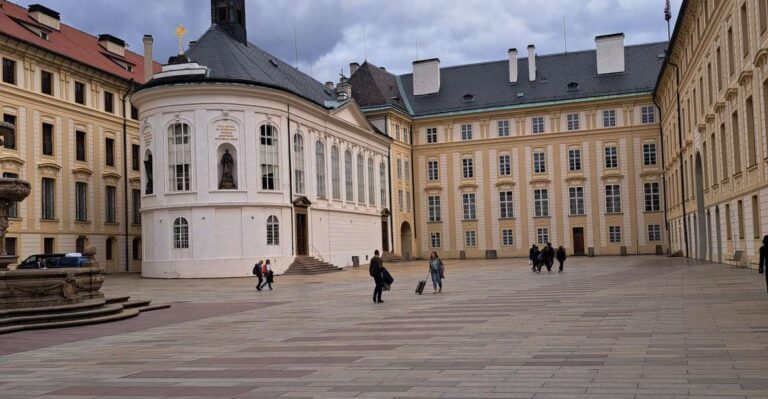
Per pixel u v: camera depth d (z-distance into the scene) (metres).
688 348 12.13
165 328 19.88
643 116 77.31
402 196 82.25
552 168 80.00
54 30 60.69
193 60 54.34
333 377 11.01
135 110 65.44
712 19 40.34
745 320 15.68
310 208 59.34
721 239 43.69
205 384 10.90
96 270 23.44
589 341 13.50
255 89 53.00
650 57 80.38
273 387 10.41
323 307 25.27
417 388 9.81
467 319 18.72
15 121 51.12
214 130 52.06
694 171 51.28
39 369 13.08
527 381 9.91
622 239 77.38
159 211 52.47
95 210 59.34
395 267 62.59
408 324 18.23
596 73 81.31
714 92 41.09
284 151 55.41
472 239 82.62
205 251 51.56
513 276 41.56
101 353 15.05
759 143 31.09
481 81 86.06
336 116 64.75
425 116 84.12
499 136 82.00
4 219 22.58
